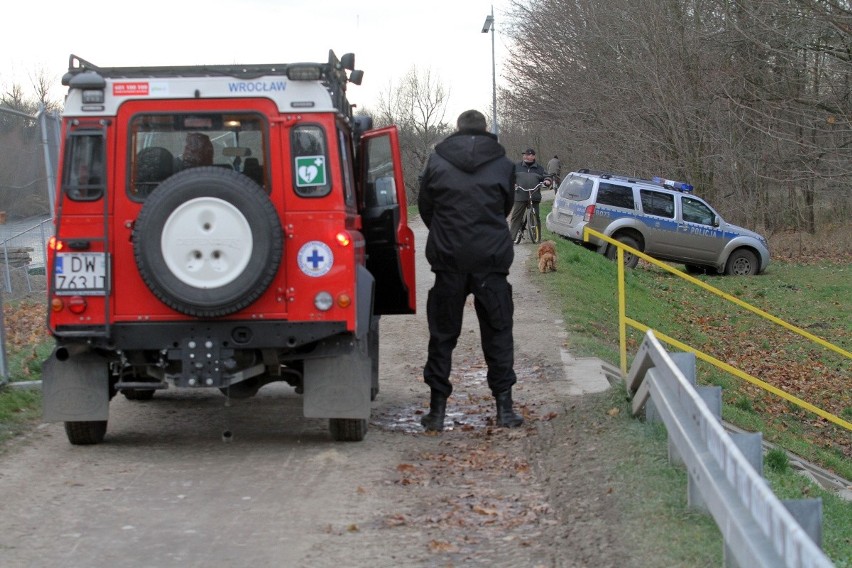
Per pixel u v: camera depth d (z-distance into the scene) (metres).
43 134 13.29
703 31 34.53
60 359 7.93
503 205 8.67
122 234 7.66
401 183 9.17
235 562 5.60
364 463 7.74
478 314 8.87
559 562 5.48
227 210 7.34
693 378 7.46
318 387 7.98
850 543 6.58
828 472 12.08
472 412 9.64
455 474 7.43
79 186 7.67
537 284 18.92
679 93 36.66
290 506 6.65
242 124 7.72
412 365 12.54
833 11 24.97
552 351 12.91
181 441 8.54
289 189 7.70
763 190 37.69
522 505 6.62
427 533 6.09
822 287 26.64
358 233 8.38
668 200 26.59
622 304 10.39
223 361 7.69
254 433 8.87
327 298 7.70
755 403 15.68
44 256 15.68
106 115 7.68
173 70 8.01
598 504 6.31
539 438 8.30
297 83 7.71
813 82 30.12
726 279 27.08
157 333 7.68
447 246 8.56
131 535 6.06
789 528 3.49
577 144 46.94
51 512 6.49
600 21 41.06
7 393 9.90
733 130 36.03
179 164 7.71
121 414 9.68
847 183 30.27
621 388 9.29
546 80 49.69
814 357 19.36
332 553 5.74
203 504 6.70
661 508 5.94
